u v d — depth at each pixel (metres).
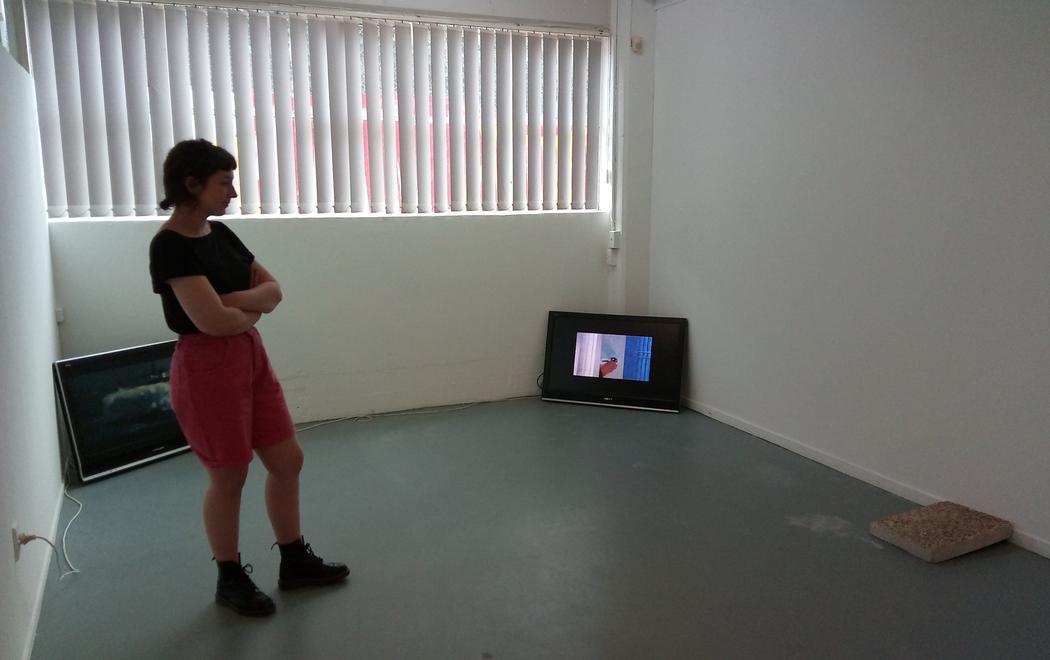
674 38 4.40
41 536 2.56
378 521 3.03
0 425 2.00
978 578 2.56
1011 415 2.76
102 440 3.52
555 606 2.40
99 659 2.14
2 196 2.32
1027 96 2.60
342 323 4.26
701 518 3.04
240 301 2.21
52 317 3.49
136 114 3.70
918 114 2.99
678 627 2.28
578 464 3.64
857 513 3.07
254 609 2.35
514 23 4.37
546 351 4.71
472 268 4.53
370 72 4.10
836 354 3.49
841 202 3.38
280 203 4.03
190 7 3.72
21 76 2.97
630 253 4.73
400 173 4.26
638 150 4.64
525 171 4.61
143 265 3.78
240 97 3.87
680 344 4.50
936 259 2.98
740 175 3.98
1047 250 2.59
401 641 2.22
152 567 2.67
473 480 3.45
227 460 2.24
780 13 3.62
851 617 2.33
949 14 2.84
